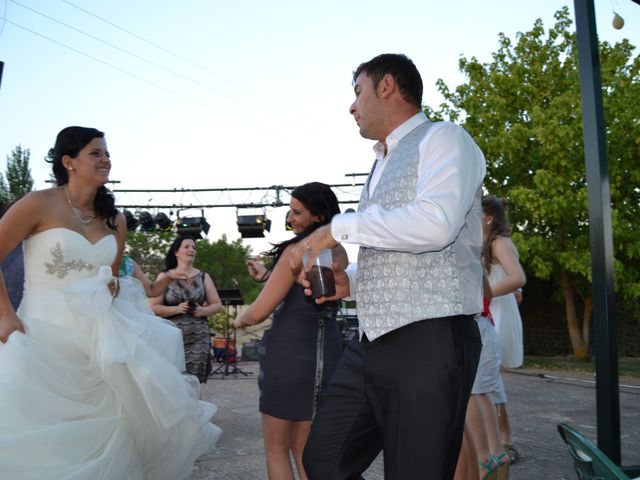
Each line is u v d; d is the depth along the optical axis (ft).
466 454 8.35
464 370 5.78
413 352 5.79
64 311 8.86
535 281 49.11
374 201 6.43
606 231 7.44
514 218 44.47
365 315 6.16
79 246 9.11
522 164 43.73
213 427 10.04
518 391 25.29
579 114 40.19
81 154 9.29
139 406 8.67
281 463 8.14
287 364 8.11
